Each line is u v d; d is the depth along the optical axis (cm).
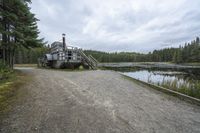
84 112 445
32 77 1117
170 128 363
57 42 2334
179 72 2409
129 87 828
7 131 327
